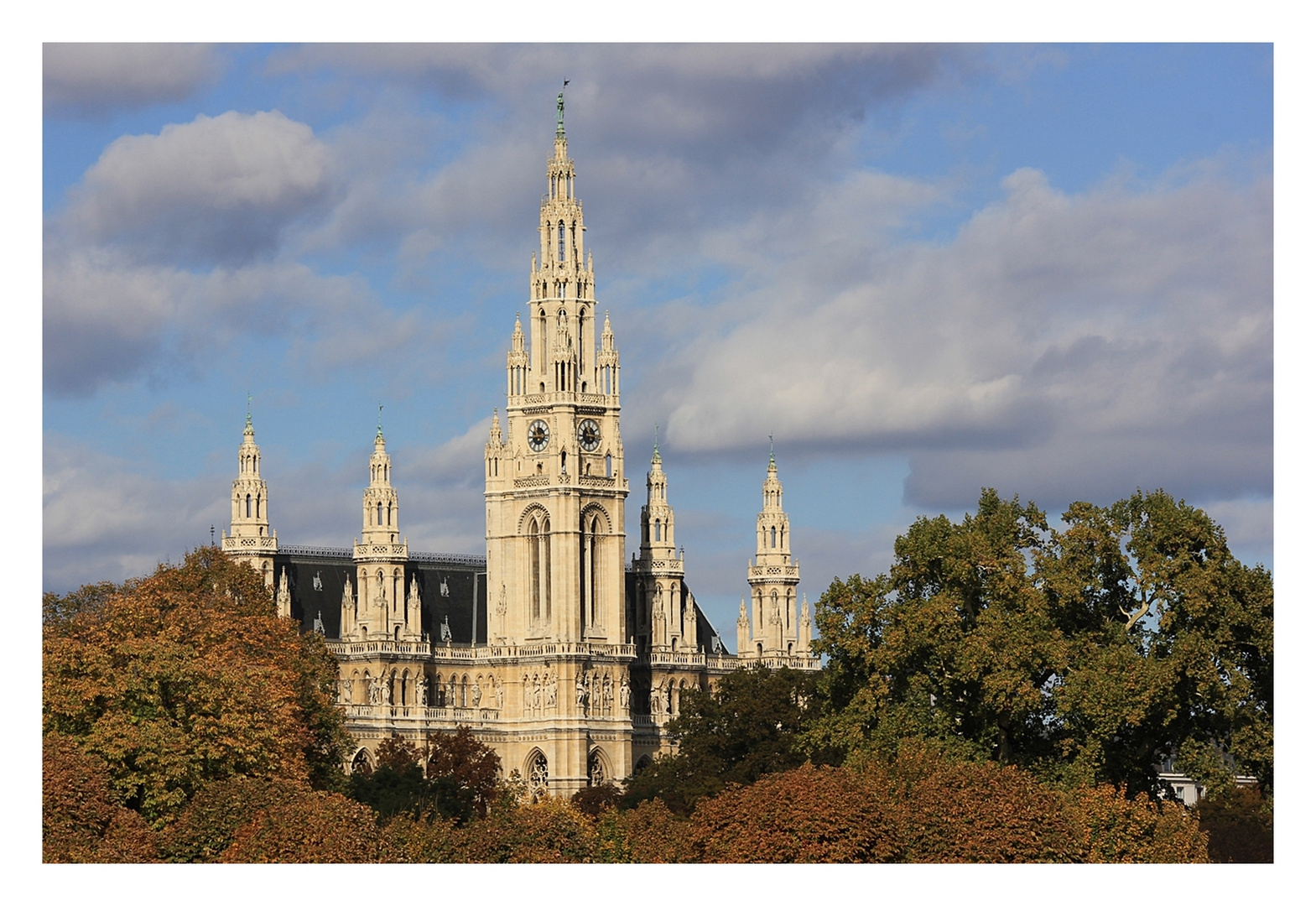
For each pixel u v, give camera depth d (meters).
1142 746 190.12
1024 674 185.00
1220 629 185.62
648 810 182.25
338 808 154.00
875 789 157.62
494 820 161.38
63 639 176.38
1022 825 154.38
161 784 162.12
